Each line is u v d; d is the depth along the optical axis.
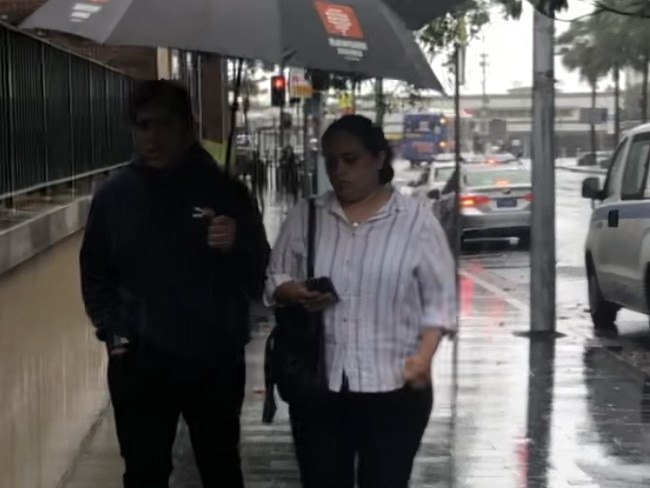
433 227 4.70
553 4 6.59
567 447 7.88
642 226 11.70
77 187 8.50
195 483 6.95
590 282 13.42
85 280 5.19
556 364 10.93
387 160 4.74
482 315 14.29
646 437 8.16
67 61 8.16
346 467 4.80
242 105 10.47
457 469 7.32
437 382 10.02
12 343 5.56
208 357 5.12
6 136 6.15
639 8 7.95
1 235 5.21
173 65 12.44
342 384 4.63
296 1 4.53
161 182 5.08
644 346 11.96
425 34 15.46
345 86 7.72
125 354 5.12
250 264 5.17
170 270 5.09
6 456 5.38
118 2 4.63
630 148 12.45
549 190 12.52
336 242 4.67
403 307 4.65
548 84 12.30
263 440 7.77
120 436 5.20
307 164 24.61
